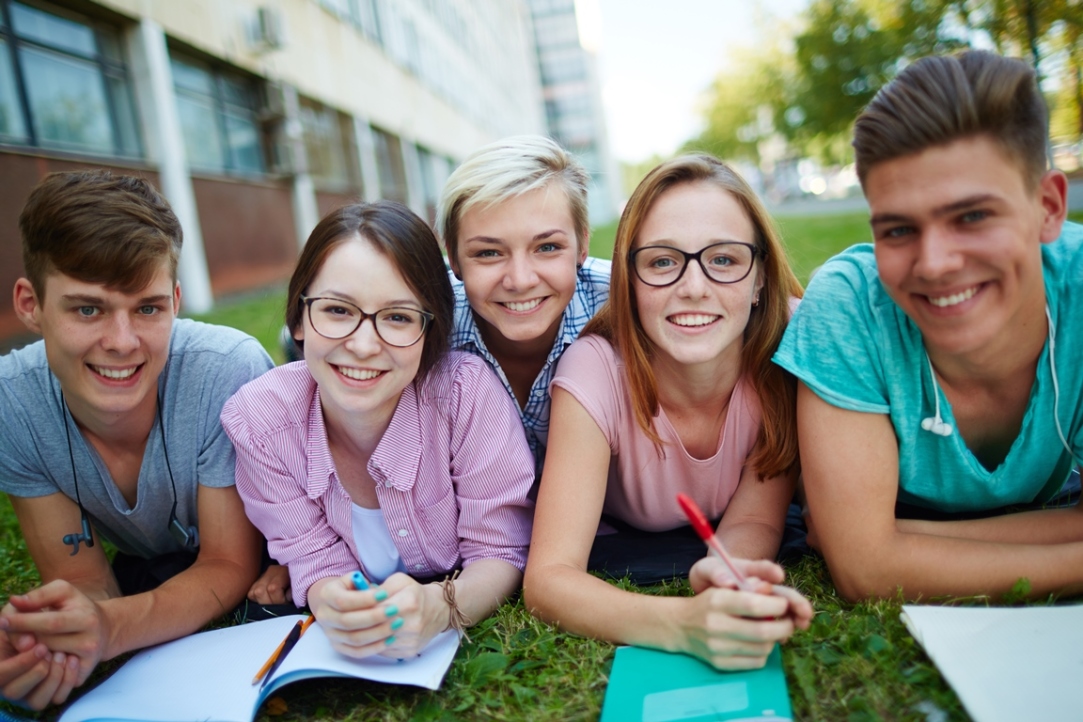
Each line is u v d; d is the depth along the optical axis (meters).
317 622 1.71
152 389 1.88
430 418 1.88
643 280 1.74
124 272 1.64
